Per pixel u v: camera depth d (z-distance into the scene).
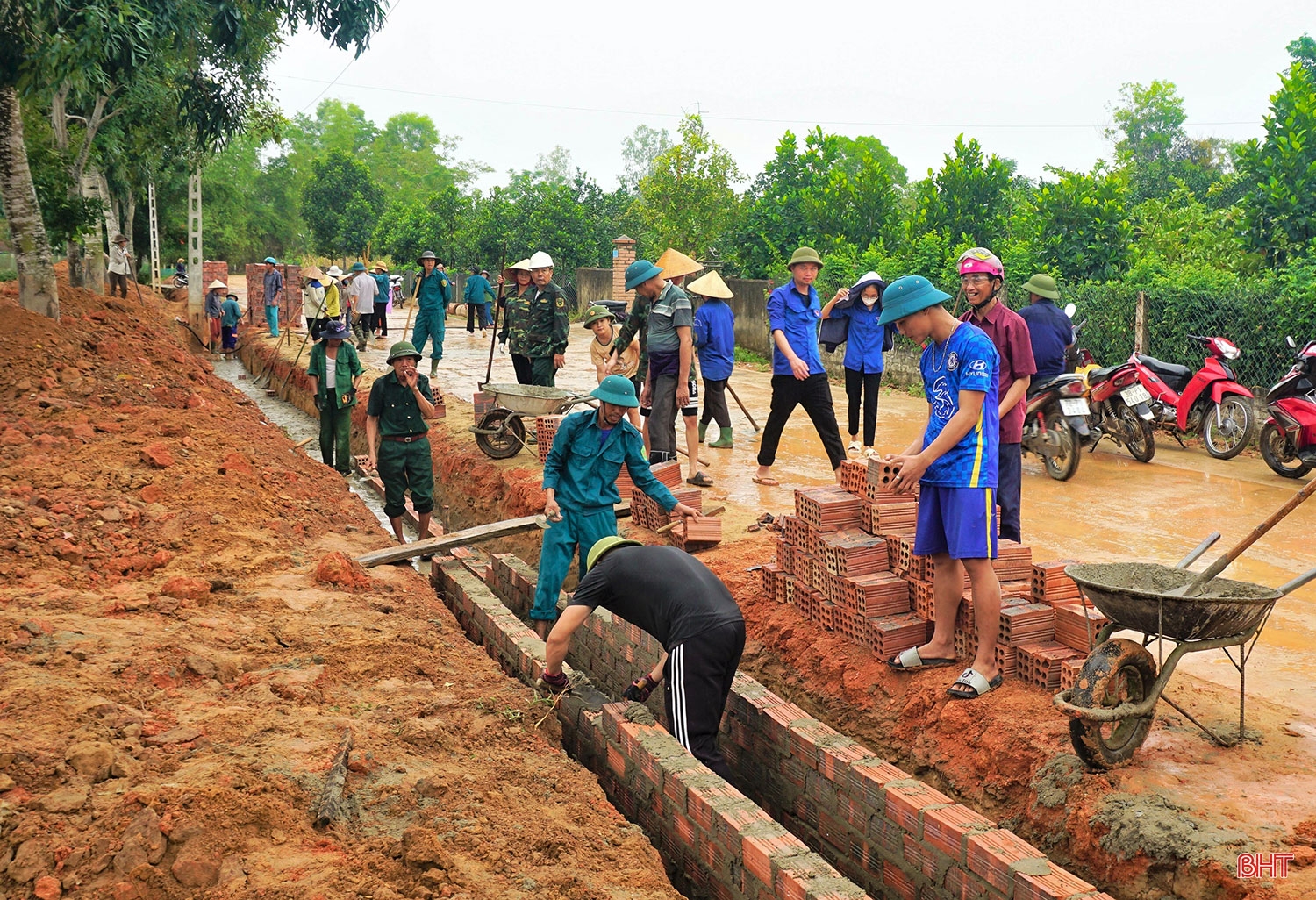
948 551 4.88
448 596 7.62
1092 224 16.09
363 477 12.30
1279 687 4.96
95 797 3.53
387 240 46.00
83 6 11.60
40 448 8.21
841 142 42.56
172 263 48.44
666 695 4.80
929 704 4.95
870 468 5.73
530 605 7.14
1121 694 4.08
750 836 3.79
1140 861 3.67
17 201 12.17
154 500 7.45
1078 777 4.09
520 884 3.41
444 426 12.45
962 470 4.68
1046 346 9.42
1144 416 10.21
